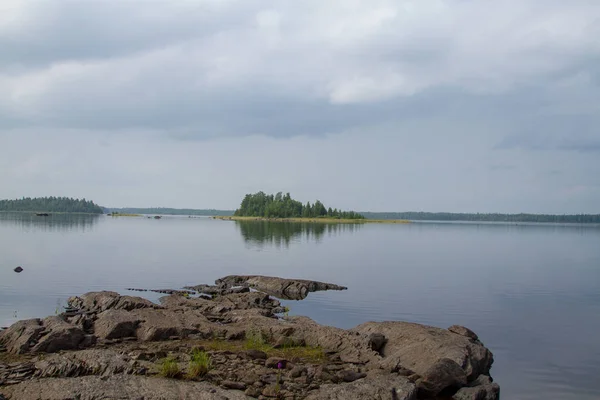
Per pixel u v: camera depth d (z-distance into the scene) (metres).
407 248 97.12
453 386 17.44
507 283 47.62
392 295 39.62
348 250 88.44
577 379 19.70
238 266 60.50
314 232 152.38
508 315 31.89
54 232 119.75
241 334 23.34
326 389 15.56
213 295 39.19
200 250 82.25
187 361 18.59
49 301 33.28
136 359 18.50
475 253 87.50
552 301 37.47
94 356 17.45
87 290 38.44
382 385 15.80
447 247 103.31
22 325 21.34
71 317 26.30
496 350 23.67
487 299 38.00
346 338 21.94
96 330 23.14
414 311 32.81
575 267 65.00
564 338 26.05
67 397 13.98
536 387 18.81
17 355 19.20
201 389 15.11
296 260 68.81
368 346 21.34
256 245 95.94
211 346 21.33
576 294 40.94
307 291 41.84
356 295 39.69
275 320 26.08
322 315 31.34
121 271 51.78
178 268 56.81
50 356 18.91
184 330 23.33
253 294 36.94
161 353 19.28
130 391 14.50
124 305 29.50
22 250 71.31
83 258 63.19
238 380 16.81
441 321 29.81
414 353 19.83
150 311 25.62
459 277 51.91
